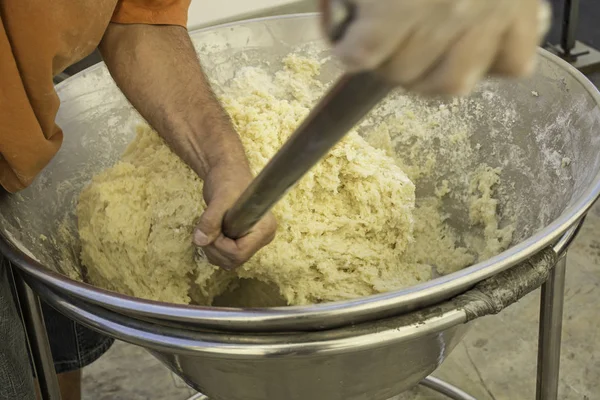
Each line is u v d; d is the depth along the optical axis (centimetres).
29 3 70
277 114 97
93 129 103
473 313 63
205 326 62
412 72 28
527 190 91
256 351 61
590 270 170
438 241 102
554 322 93
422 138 106
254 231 69
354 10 28
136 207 92
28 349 95
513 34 27
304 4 196
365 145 99
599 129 79
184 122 85
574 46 247
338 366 69
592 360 146
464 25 26
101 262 91
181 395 149
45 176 94
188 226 89
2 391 82
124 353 161
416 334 61
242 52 112
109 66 92
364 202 93
